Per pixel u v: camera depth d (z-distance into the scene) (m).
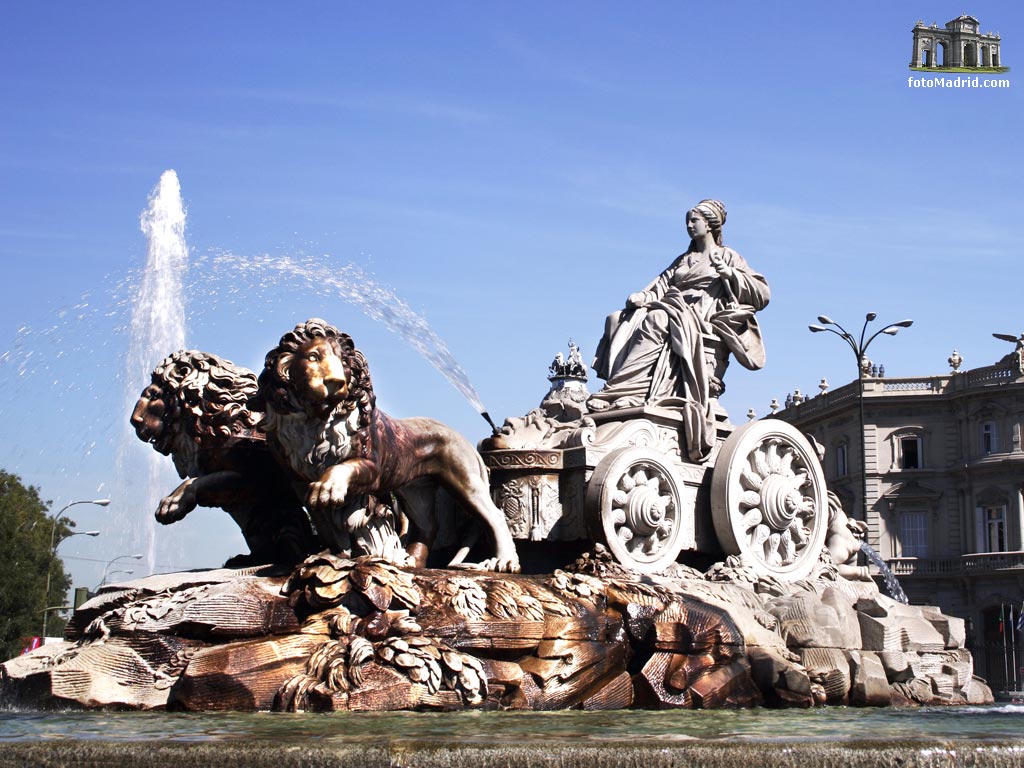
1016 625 52.81
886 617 15.11
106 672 10.74
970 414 55.19
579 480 14.88
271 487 13.80
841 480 57.84
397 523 13.81
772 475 16.12
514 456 15.02
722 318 16.66
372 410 12.93
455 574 12.12
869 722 10.80
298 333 12.34
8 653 38.50
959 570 54.06
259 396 12.53
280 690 10.41
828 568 16.58
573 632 11.80
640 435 15.37
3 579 38.44
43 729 8.92
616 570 13.94
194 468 13.88
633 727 9.62
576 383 19.31
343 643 10.80
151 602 11.16
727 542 15.55
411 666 10.70
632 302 16.80
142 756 7.64
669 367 16.23
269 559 13.70
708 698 12.18
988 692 16.20
